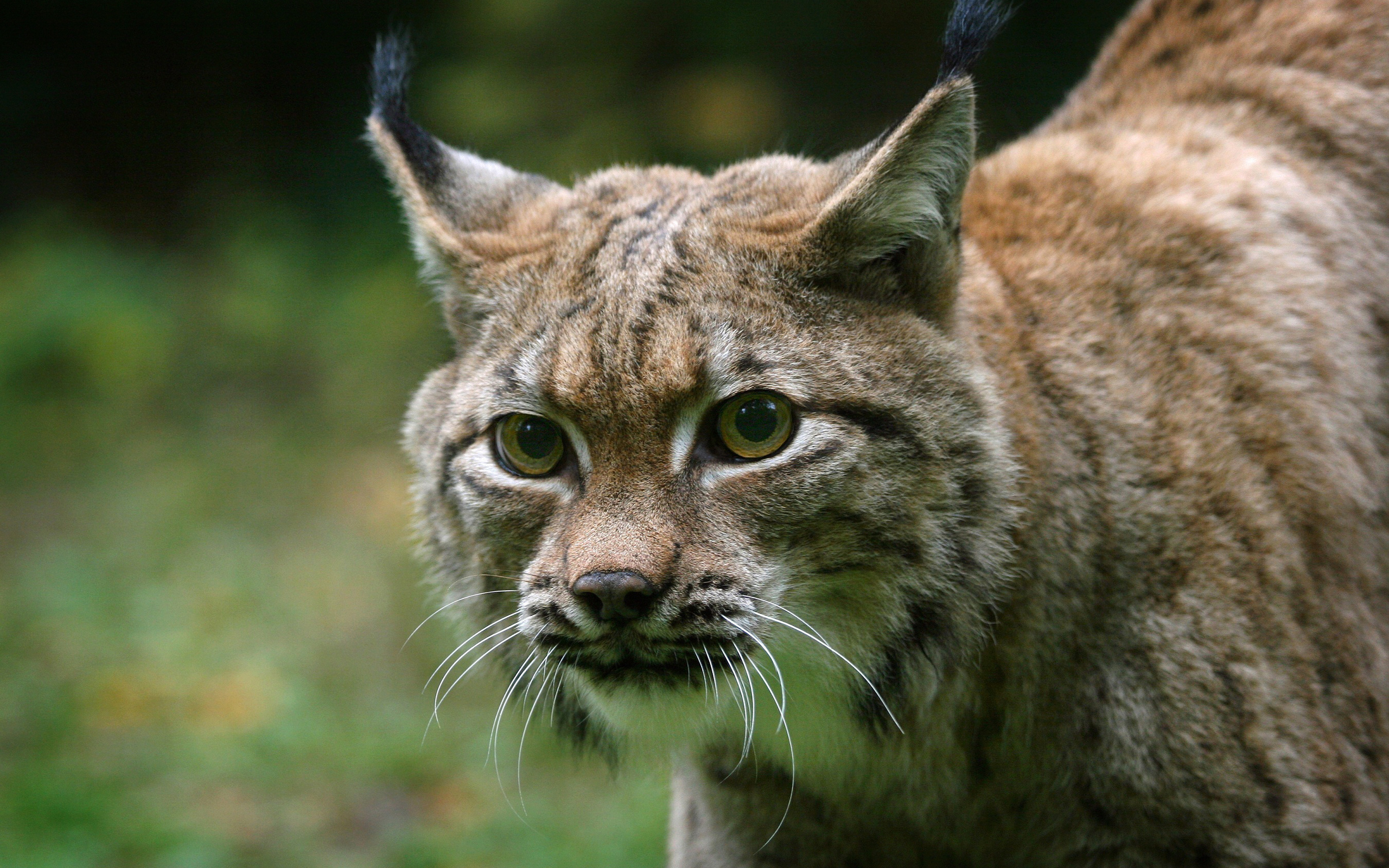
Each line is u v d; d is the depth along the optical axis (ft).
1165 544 21.56
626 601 20.15
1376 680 22.53
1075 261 23.57
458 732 41.96
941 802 23.11
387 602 49.78
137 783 39.75
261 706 43.62
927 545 21.08
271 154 86.89
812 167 23.43
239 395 69.10
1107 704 21.67
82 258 75.36
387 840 36.88
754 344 20.63
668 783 27.45
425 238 23.85
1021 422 21.81
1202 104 26.58
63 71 93.40
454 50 79.15
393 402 64.85
